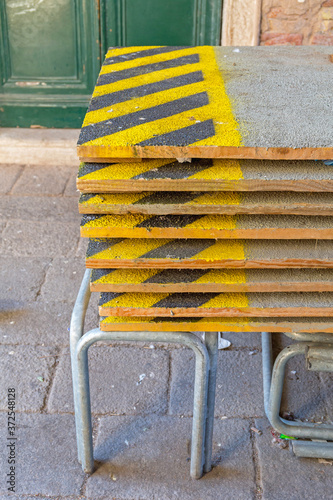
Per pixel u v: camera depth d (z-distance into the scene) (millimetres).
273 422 2092
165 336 1666
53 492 2006
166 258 1507
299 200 1468
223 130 1492
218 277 1564
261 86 1818
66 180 3963
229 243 1562
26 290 2938
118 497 1989
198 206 1458
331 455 2090
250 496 1993
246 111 1618
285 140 1436
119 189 1455
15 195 3766
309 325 1624
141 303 1587
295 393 2406
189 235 1494
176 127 1515
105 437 2201
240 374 2486
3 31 4008
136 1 3887
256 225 1488
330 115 1595
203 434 1911
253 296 1608
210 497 1988
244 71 1969
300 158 1426
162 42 4039
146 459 2117
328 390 2424
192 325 1627
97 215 1528
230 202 1462
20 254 3203
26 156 4125
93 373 2475
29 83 4188
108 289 1560
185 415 2297
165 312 1582
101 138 1455
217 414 2301
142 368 2508
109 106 1669
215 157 1433
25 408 2314
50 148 4105
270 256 1517
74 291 2943
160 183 1440
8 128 4305
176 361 2551
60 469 2080
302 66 2021
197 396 1788
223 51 2223
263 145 1413
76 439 2189
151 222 1498
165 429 2236
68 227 3453
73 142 4125
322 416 2301
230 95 1741
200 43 4012
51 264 3131
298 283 1549
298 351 1869
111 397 2367
